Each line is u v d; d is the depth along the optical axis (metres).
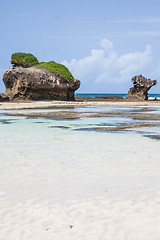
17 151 12.53
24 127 21.77
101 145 14.08
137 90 84.50
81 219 5.65
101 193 7.14
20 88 67.69
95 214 5.89
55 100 70.62
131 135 17.69
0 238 4.93
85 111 40.47
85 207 6.25
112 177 8.55
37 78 67.38
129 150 12.77
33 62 74.00
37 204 6.45
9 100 66.81
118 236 4.96
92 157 11.32
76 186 7.71
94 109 45.56
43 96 69.69
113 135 17.67
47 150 12.77
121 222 5.50
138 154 11.90
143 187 7.61
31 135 17.56
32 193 7.17
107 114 34.94
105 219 5.64
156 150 12.80
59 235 5.02
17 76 67.56
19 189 7.49
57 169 9.48
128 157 11.32
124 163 10.31
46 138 16.36
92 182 8.06
